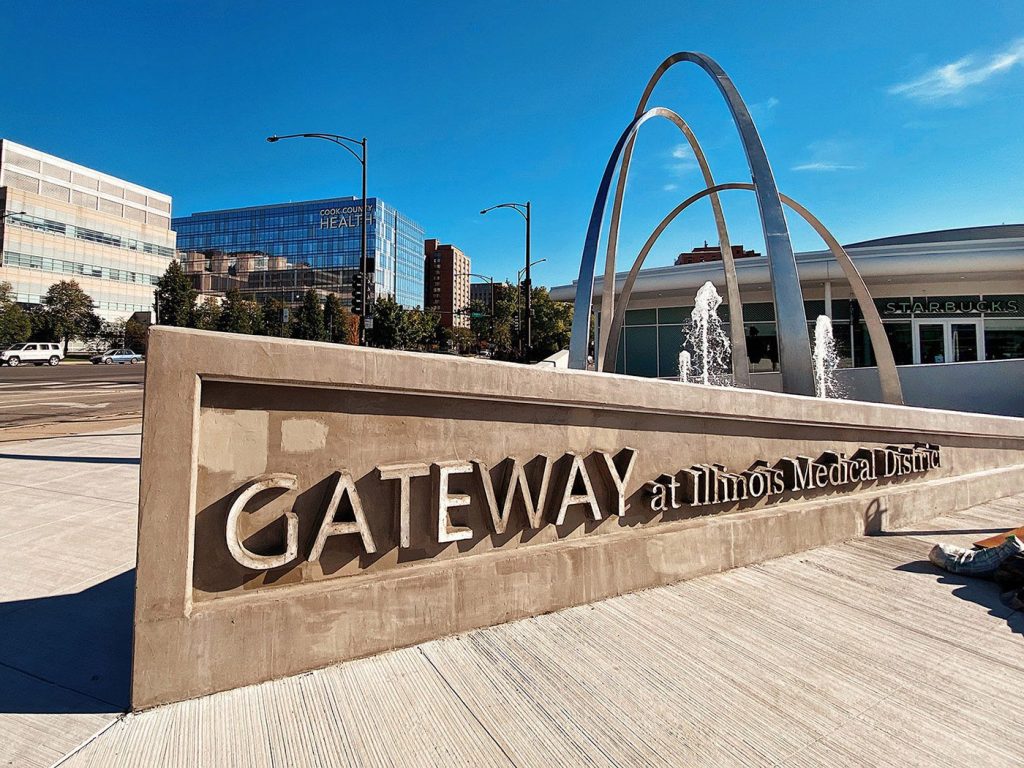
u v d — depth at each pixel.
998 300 20.89
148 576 2.51
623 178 14.03
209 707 2.53
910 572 4.54
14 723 2.39
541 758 2.27
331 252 109.94
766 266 20.22
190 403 2.59
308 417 2.92
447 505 3.23
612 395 3.93
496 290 78.94
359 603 2.97
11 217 63.75
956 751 2.40
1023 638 3.46
